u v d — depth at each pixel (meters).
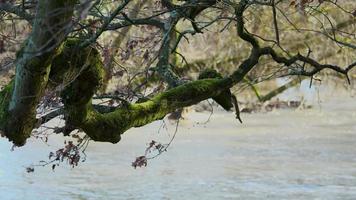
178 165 26.09
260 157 28.02
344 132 35.94
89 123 9.56
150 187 22.02
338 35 34.47
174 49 11.95
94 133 9.70
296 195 21.03
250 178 23.66
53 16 7.30
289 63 11.34
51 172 24.19
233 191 21.59
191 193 21.20
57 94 9.28
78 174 24.00
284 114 43.66
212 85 10.76
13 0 9.55
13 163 25.77
